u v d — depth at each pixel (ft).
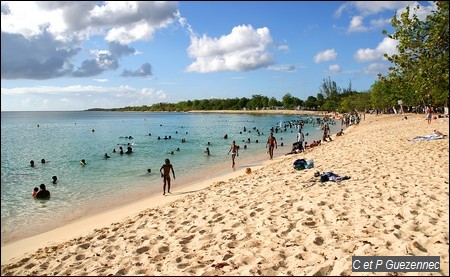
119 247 26.78
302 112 513.04
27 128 242.78
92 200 51.29
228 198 39.17
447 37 35.63
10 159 93.76
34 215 44.11
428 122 120.88
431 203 29.12
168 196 50.14
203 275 19.88
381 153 61.05
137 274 21.42
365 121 209.46
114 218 39.29
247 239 25.31
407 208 28.12
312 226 26.66
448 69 36.47
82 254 26.09
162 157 94.27
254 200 36.50
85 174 71.82
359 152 65.41
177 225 30.96
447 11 35.04
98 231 32.91
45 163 86.69
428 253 20.07
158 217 34.83
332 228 25.46
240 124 272.92
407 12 39.65
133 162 86.63
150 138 153.48
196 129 216.13
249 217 30.63
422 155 54.34
